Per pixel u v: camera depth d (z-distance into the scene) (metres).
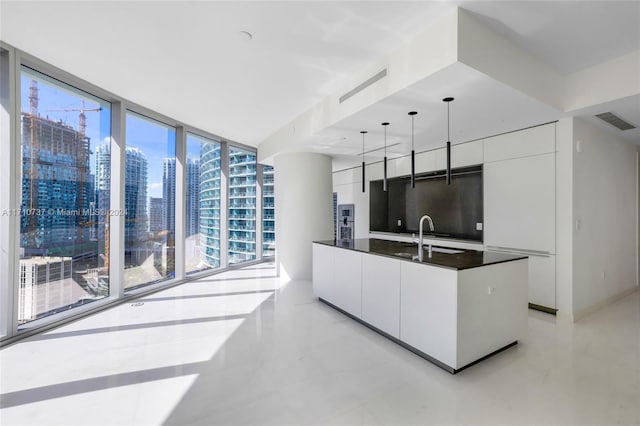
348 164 7.04
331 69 3.32
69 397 2.08
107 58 3.14
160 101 4.29
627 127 4.01
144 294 4.63
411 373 2.41
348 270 3.67
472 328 2.49
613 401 2.04
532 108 3.28
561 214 3.69
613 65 3.04
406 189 6.33
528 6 2.27
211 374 2.39
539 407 1.98
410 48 2.71
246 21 2.53
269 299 4.47
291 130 5.11
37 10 2.40
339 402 2.04
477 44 2.43
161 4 2.33
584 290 3.80
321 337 3.11
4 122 2.92
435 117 3.58
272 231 7.69
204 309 4.00
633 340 3.03
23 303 3.17
